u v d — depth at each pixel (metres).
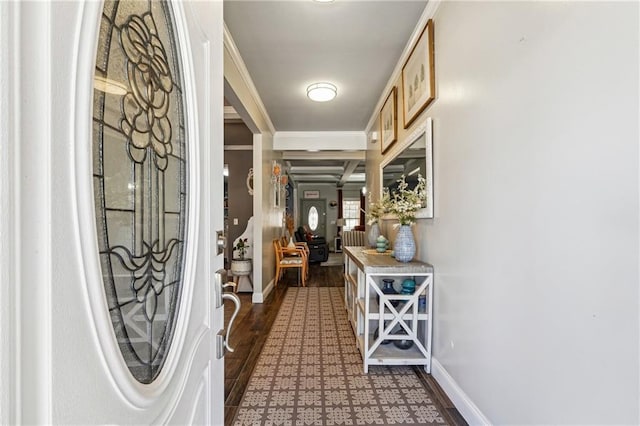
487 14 1.54
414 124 2.66
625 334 0.86
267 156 4.82
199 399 0.86
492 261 1.50
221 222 1.06
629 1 0.85
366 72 3.24
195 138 0.85
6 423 0.34
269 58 2.95
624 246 0.86
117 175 0.59
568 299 1.05
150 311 0.69
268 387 2.14
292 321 3.53
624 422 0.86
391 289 2.55
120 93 0.59
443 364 2.09
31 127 0.37
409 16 2.34
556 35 1.10
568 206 1.05
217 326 1.00
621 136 0.87
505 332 1.40
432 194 2.24
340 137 5.50
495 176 1.48
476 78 1.65
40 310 0.38
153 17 0.71
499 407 1.45
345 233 8.20
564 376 1.07
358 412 1.85
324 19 2.37
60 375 0.40
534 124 1.21
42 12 0.38
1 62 0.34
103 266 0.54
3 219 0.34
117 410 0.52
